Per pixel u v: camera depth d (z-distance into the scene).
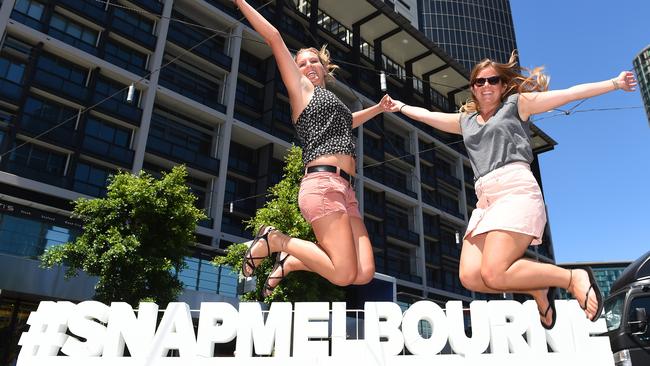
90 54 22.47
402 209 39.00
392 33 41.97
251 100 30.91
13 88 20.22
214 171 25.91
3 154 19.20
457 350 4.75
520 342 4.53
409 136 41.88
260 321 4.80
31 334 4.57
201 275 22.95
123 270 12.48
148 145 23.97
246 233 26.88
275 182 29.70
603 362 4.15
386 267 34.31
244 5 2.70
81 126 21.69
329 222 2.52
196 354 4.50
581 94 2.37
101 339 4.57
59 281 17.41
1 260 16.48
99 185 22.20
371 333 4.51
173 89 25.58
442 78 47.97
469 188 48.12
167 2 26.66
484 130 2.61
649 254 7.36
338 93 35.88
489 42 73.88
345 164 2.67
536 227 2.32
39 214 19.58
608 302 7.49
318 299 14.66
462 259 2.60
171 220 13.48
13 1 20.75
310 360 4.25
